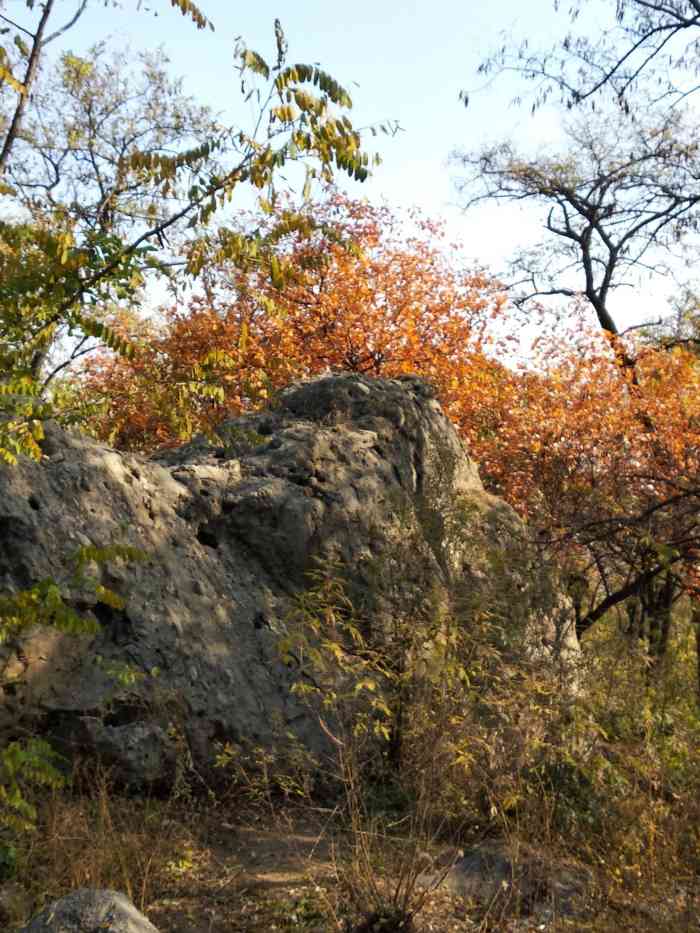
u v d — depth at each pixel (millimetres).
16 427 4438
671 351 18031
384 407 7996
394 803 5621
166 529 6246
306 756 5754
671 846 4945
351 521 7016
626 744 5484
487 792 5090
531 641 6191
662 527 11117
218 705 5840
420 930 4266
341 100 4355
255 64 4281
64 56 12586
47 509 5609
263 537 6664
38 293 4496
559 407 16109
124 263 4469
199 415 5141
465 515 6793
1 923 4039
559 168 20734
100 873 4414
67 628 4004
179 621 5895
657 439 14930
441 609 5770
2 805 4641
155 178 4504
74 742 5297
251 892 4625
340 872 4594
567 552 8820
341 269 19875
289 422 7641
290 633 6062
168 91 19625
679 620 8125
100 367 14828
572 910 4594
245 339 5090
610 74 11727
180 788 5539
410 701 5711
